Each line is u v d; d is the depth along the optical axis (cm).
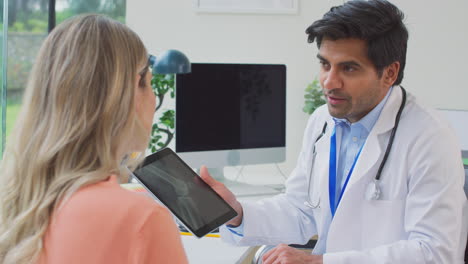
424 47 279
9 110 230
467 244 135
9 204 79
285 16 282
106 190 77
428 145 129
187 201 119
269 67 223
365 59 127
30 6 250
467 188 142
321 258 126
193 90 210
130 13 287
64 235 74
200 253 152
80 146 77
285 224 158
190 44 285
